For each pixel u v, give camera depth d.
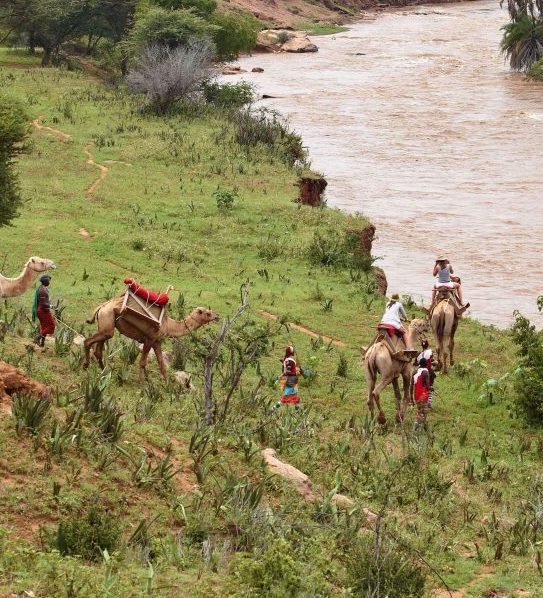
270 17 175.62
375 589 16.67
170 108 81.06
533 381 30.11
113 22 110.69
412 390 31.05
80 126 73.06
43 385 21.12
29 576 14.61
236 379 24.88
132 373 27.84
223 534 18.48
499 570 19.95
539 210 67.75
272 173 63.41
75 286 39.91
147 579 15.38
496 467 26.17
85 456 19.36
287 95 114.38
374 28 187.88
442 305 34.25
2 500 17.16
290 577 15.88
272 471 21.64
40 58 108.69
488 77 129.12
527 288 52.03
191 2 101.25
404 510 22.64
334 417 29.31
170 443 21.34
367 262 47.59
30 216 50.22
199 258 46.00
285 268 45.78
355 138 91.31
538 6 133.00
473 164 81.25
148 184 58.38
